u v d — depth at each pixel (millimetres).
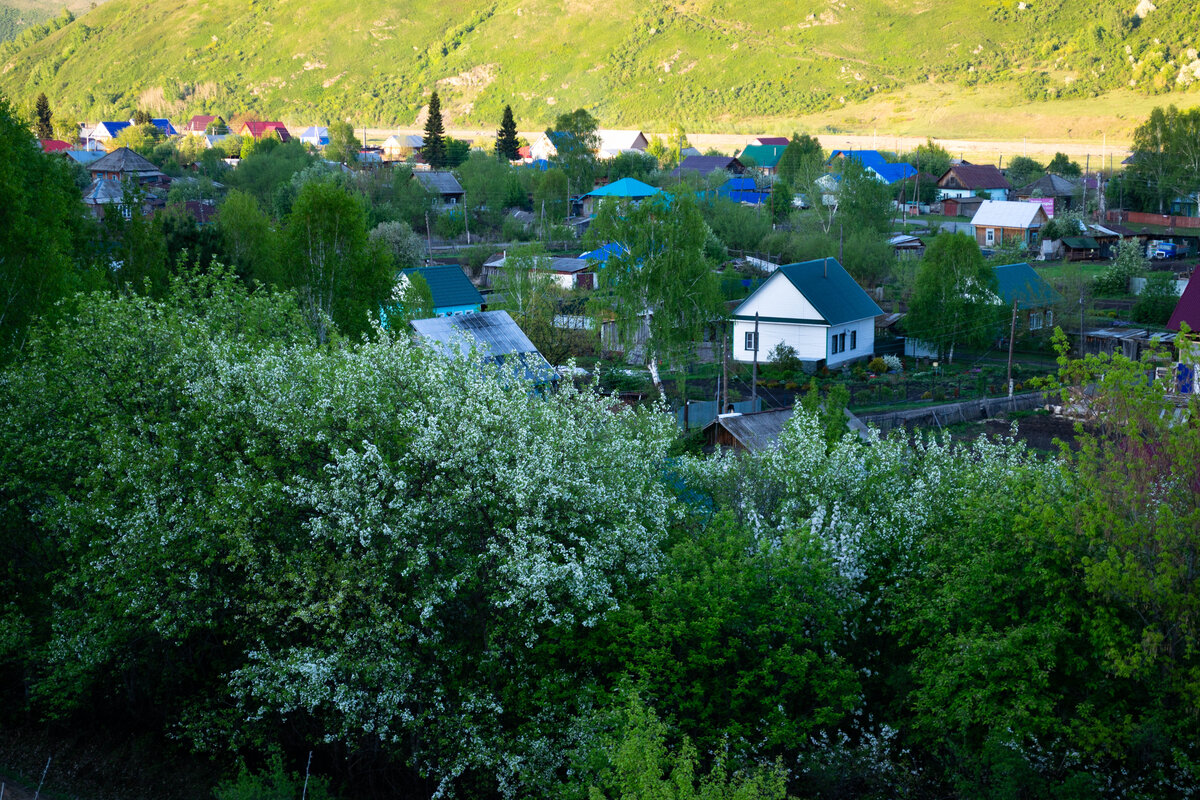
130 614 18984
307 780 17859
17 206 28359
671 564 18984
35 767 19672
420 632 17781
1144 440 17188
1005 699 17375
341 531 17203
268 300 25922
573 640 18188
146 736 20844
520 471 17078
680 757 13984
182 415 19969
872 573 20391
